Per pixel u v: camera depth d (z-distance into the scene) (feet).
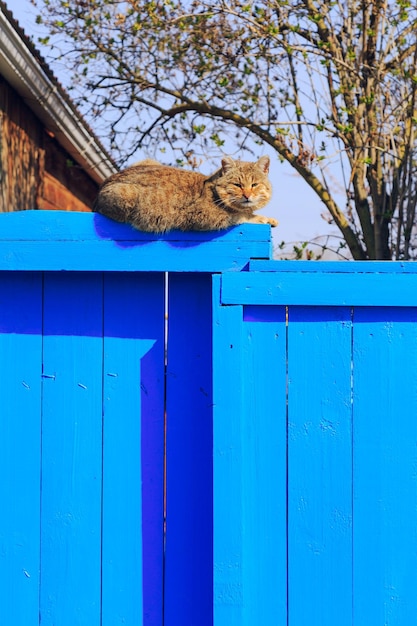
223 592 9.64
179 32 22.90
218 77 23.49
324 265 9.83
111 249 10.25
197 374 10.39
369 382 9.80
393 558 9.72
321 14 21.31
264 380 9.86
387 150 21.29
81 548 10.35
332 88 22.21
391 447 9.77
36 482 10.41
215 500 9.68
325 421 9.82
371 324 9.81
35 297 10.53
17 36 19.84
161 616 10.23
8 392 10.50
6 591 10.36
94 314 10.49
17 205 24.09
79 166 30.73
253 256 10.16
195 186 11.51
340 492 9.78
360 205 23.39
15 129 23.68
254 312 9.87
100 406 10.43
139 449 10.37
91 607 10.30
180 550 10.26
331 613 9.73
